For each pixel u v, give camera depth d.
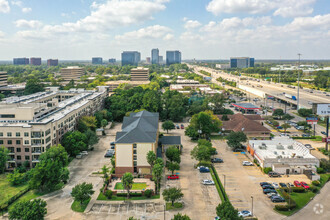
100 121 195.25
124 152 119.38
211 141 170.25
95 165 130.25
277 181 114.06
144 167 120.06
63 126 145.00
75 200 93.69
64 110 160.25
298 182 110.31
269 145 149.38
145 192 100.50
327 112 160.12
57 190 105.81
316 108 160.25
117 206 94.62
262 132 173.00
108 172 122.25
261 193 103.75
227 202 79.69
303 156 130.75
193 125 172.25
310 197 100.69
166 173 122.62
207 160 130.50
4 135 124.56
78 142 139.50
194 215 88.62
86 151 145.88
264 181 114.19
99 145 160.25
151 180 115.50
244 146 159.12
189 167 129.50
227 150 153.38
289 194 96.88
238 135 150.12
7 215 88.25
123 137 120.44
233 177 118.00
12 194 101.44
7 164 125.12
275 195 99.50
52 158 115.31
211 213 89.88
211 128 174.25
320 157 142.25
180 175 120.31
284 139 156.25
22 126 123.25
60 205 94.94
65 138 139.88
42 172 102.69
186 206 94.44
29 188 105.88
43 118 137.00
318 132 190.75
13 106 153.50
